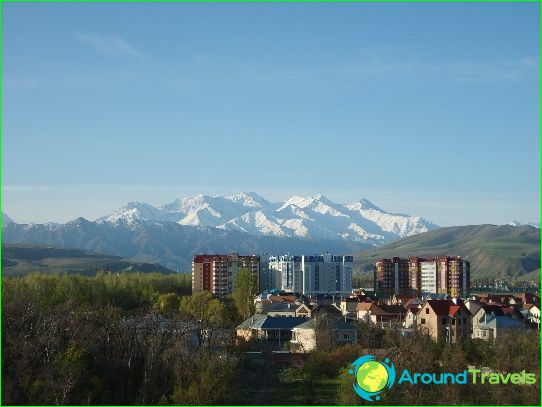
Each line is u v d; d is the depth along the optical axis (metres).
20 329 184.38
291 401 163.50
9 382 146.62
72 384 148.88
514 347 178.75
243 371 198.00
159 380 167.00
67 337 185.00
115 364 169.88
